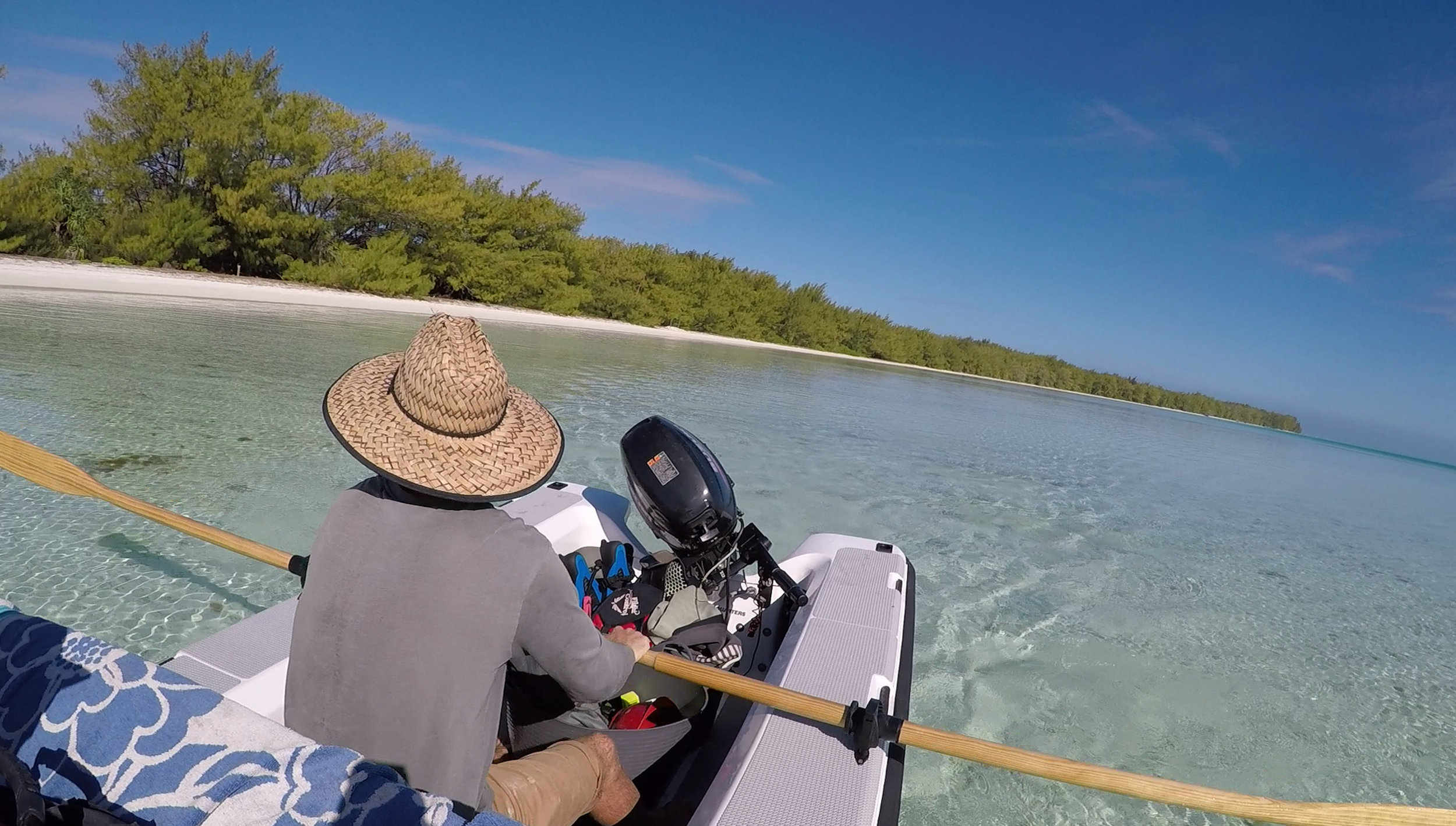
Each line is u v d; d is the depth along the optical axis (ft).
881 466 27.86
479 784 4.11
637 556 10.41
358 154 79.61
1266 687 13.10
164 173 68.85
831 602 9.05
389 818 3.26
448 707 3.91
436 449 4.16
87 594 10.75
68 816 3.08
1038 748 10.27
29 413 18.65
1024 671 12.44
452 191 85.35
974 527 20.89
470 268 89.86
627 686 7.46
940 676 11.93
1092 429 62.90
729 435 29.37
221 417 20.65
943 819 8.58
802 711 6.31
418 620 3.90
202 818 3.31
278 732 3.54
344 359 32.65
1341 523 32.78
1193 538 24.17
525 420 4.78
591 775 5.19
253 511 14.44
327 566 4.05
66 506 13.83
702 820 5.60
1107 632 14.60
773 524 18.54
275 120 72.74
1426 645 16.60
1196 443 70.13
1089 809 9.07
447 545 3.98
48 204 58.44
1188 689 12.59
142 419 19.52
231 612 10.73
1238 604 17.69
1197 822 9.07
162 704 3.59
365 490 4.34
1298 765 10.73
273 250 72.33
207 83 66.69
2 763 3.07
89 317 34.35
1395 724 12.37
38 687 3.71
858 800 5.83
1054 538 21.17
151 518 8.20
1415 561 26.35
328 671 4.01
